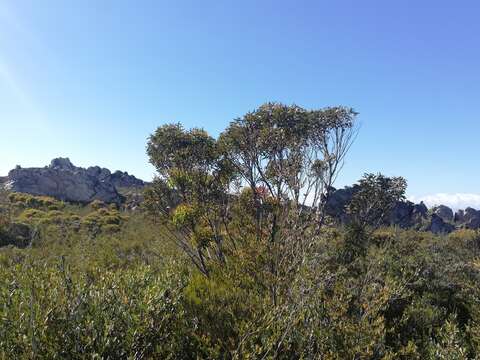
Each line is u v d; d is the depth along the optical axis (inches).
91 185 1596.9
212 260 355.6
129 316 171.3
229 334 199.9
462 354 217.3
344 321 193.5
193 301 223.6
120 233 900.6
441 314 311.0
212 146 394.9
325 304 204.4
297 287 205.8
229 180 385.4
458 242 804.0
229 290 246.4
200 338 190.5
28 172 1565.0
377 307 203.5
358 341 185.3
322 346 180.4
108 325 163.5
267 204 278.8
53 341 158.4
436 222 1288.1
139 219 1151.0
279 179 269.0
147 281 213.5
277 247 234.5
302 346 183.6
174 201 404.2
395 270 362.3
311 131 319.3
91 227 963.3
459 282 387.9
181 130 399.5
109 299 183.8
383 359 186.4
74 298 179.0
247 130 342.6
